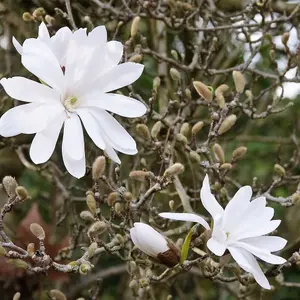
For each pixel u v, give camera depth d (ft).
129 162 2.96
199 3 2.87
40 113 1.94
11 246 1.98
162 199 2.79
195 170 2.86
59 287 3.06
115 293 3.88
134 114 2.03
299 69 2.63
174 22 2.72
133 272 2.35
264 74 2.72
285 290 3.64
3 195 3.04
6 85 1.92
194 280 3.50
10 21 3.13
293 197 2.32
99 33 2.04
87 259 2.06
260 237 2.02
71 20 2.42
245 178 3.85
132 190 2.71
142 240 1.98
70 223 2.88
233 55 3.15
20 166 3.45
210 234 2.00
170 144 2.63
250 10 2.75
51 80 1.97
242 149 2.31
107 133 2.01
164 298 2.82
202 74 2.89
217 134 2.29
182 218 1.97
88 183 3.04
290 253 2.98
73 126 1.98
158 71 2.99
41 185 3.56
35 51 1.96
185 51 3.04
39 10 2.45
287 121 3.98
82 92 2.03
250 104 2.61
